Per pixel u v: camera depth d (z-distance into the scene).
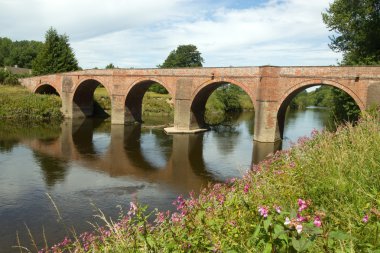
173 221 6.21
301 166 7.67
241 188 8.11
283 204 5.46
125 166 24.88
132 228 5.83
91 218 15.03
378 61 34.19
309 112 84.69
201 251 4.89
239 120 62.09
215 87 43.75
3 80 62.44
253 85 36.31
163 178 22.00
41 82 58.34
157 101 69.50
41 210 15.83
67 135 37.50
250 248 4.20
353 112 34.62
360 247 3.81
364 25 36.12
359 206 5.02
